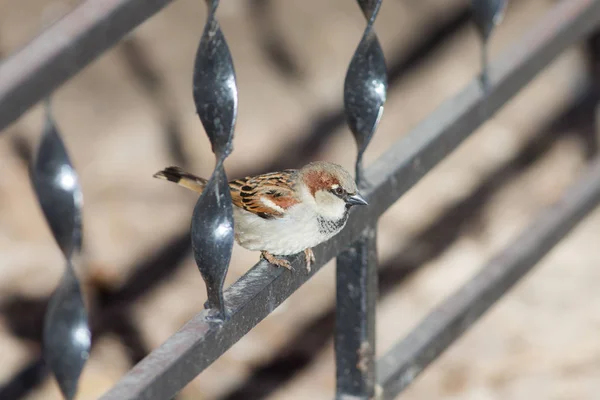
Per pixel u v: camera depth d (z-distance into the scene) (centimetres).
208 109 398
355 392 571
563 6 674
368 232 538
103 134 1202
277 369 1031
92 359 1020
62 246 365
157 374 408
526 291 1077
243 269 1099
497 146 1227
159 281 1121
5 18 1216
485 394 966
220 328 434
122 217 1160
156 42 1246
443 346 641
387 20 1297
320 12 1295
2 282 1089
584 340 1018
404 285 1114
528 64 638
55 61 326
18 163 1173
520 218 1169
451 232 1160
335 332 567
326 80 1263
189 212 1179
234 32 1270
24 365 1005
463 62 1278
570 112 1241
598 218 1161
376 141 1223
